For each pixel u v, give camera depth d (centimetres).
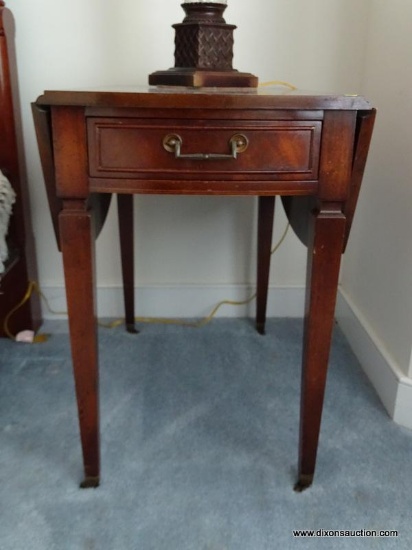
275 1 136
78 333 86
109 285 157
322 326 86
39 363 133
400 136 116
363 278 140
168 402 118
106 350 140
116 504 90
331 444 105
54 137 76
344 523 87
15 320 145
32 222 149
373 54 133
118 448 103
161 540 83
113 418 112
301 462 93
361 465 100
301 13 137
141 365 133
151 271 157
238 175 79
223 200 151
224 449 104
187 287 158
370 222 135
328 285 84
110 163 78
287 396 121
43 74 138
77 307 84
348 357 139
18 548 81
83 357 87
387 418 114
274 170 79
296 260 157
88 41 137
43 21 135
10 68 128
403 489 94
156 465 99
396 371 112
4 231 112
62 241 81
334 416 114
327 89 143
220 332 151
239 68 141
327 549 82
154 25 136
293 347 143
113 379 127
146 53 138
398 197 117
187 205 151
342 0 136
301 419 92
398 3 117
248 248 155
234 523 86
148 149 78
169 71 102
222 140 78
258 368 133
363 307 139
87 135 77
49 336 147
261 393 122
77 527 85
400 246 116
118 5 134
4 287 141
